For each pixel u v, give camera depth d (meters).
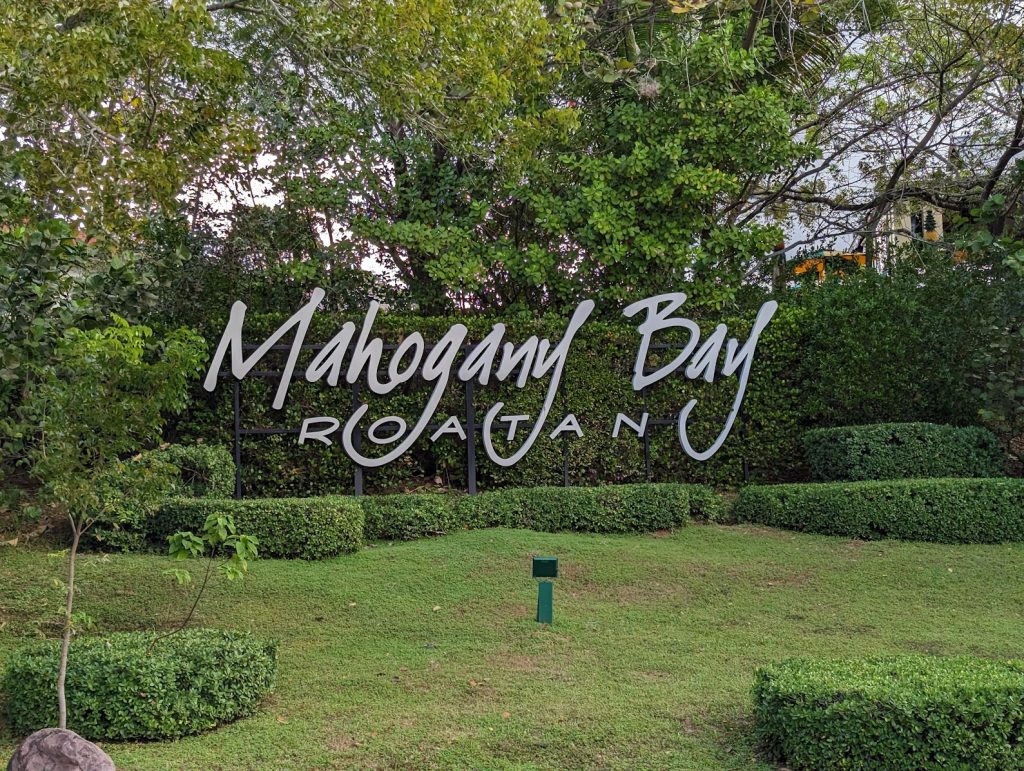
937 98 14.89
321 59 10.39
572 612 8.03
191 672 5.59
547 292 13.46
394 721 5.73
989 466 11.41
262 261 13.37
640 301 11.92
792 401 12.60
